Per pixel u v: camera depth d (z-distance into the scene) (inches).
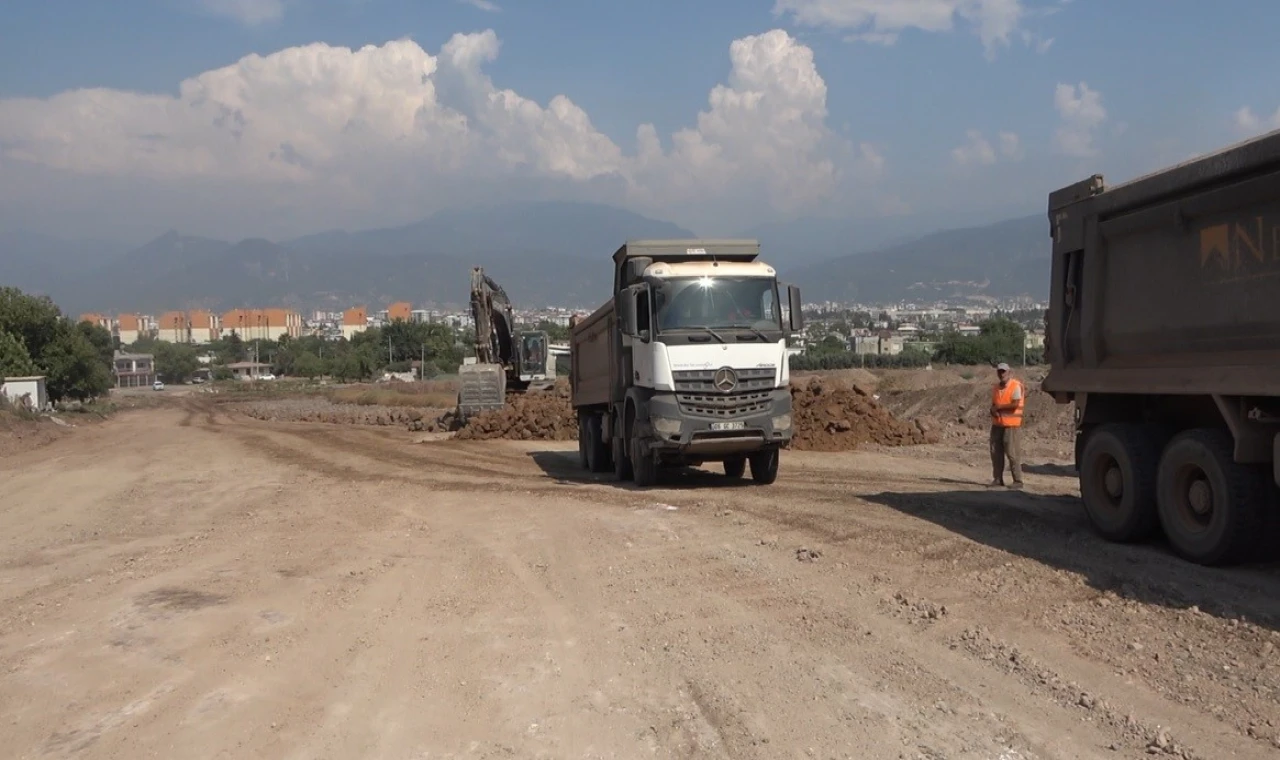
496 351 1509.6
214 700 244.5
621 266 674.2
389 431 1552.7
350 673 264.4
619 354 679.7
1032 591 318.7
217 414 2704.2
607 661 269.4
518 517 520.7
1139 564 347.9
